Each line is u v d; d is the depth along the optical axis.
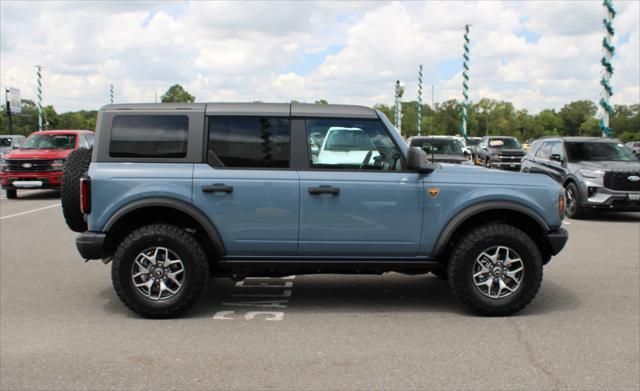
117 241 5.36
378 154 5.24
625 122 131.50
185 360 4.17
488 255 5.18
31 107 103.19
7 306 5.60
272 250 5.15
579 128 143.50
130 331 4.83
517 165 27.84
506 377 3.85
